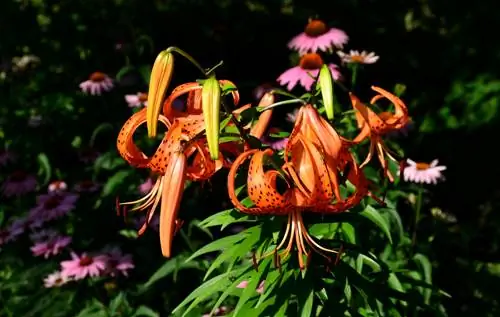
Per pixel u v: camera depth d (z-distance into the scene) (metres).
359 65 1.56
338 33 1.68
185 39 2.33
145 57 2.23
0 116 1.96
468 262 1.71
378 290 0.94
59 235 1.59
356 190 0.84
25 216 1.70
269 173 0.84
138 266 1.56
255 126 0.94
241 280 0.93
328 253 0.94
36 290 1.57
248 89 2.23
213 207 1.59
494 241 1.95
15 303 1.53
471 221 2.06
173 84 2.33
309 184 0.81
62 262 1.49
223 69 2.32
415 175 1.46
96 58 2.26
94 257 1.48
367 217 0.93
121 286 1.52
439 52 2.30
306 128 0.82
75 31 2.30
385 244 1.33
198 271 1.51
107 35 2.28
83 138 1.91
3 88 2.18
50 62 2.27
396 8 2.33
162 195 0.85
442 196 2.13
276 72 2.32
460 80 2.21
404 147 2.13
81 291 1.51
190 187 1.60
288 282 0.92
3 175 1.90
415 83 2.30
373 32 2.31
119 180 1.66
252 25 2.34
